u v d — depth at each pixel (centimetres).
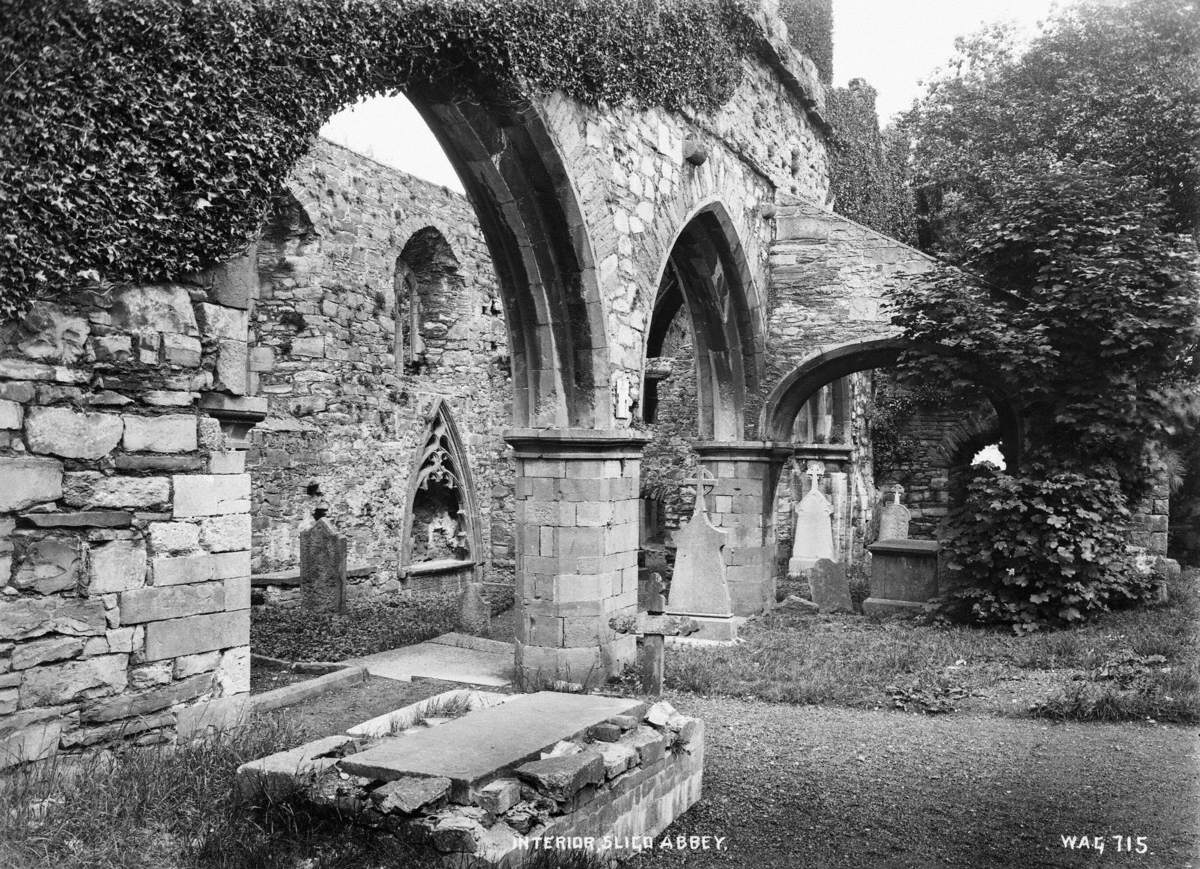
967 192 1817
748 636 1185
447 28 751
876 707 847
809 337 1479
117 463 560
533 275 967
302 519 1428
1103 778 646
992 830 556
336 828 431
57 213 520
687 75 1177
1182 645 966
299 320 1439
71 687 538
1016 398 1262
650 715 571
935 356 1279
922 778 647
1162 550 1284
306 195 1411
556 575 965
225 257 601
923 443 2420
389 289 1612
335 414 1470
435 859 405
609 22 978
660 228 1138
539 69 859
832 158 1989
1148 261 1179
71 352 538
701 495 1203
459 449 1811
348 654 1088
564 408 991
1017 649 1036
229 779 487
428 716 587
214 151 573
